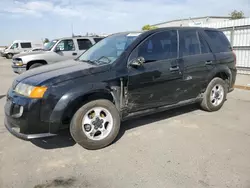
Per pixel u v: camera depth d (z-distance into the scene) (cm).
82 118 310
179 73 397
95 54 403
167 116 460
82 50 967
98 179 260
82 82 304
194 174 265
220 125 410
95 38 1003
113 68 329
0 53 2702
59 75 303
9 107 304
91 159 303
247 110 495
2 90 760
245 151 315
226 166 280
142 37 365
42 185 251
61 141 356
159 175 265
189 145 335
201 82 441
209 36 466
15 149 333
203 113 475
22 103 288
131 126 411
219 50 475
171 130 390
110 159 302
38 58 886
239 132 379
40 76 312
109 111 331
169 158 300
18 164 293
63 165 290
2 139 366
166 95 392
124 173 270
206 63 439
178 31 414
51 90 287
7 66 1627
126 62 341
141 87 355
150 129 396
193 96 443
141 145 338
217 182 250
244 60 973
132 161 296
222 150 319
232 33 1003
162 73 374
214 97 476
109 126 335
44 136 295
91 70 317
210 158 298
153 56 370
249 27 931
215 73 458
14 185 251
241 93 665
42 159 305
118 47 373
